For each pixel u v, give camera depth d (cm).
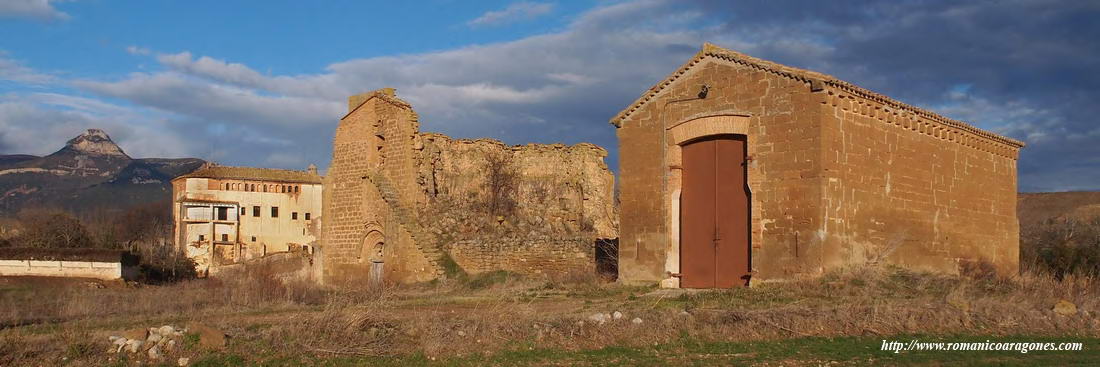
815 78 2502
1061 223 6662
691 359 1661
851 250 2575
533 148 5059
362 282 3884
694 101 2850
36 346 1609
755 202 2647
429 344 1744
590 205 4978
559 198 4969
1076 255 3538
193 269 5791
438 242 4059
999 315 2053
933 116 2984
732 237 2761
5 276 4578
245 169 9450
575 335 1866
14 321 2100
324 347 1702
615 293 2727
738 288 2573
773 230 2595
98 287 4084
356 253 4412
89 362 1527
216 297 2744
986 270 3081
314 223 9038
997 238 3412
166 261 5625
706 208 2836
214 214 9000
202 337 1675
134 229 10631
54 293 3522
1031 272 3088
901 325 1964
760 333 1898
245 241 9138
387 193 4238
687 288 2811
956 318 2022
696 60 2845
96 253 4784
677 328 1934
